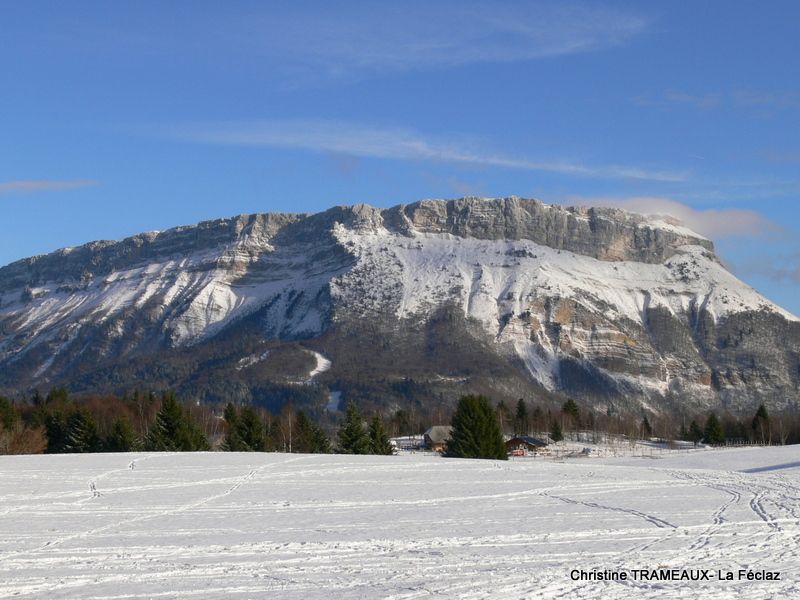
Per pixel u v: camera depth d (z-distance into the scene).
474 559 33.44
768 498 52.41
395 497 53.50
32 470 70.50
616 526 41.12
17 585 29.89
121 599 27.95
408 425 194.25
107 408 155.75
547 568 31.64
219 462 78.25
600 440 177.12
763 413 186.62
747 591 28.19
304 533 39.78
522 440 144.75
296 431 131.12
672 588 28.56
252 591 28.78
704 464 101.12
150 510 48.19
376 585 29.39
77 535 39.75
